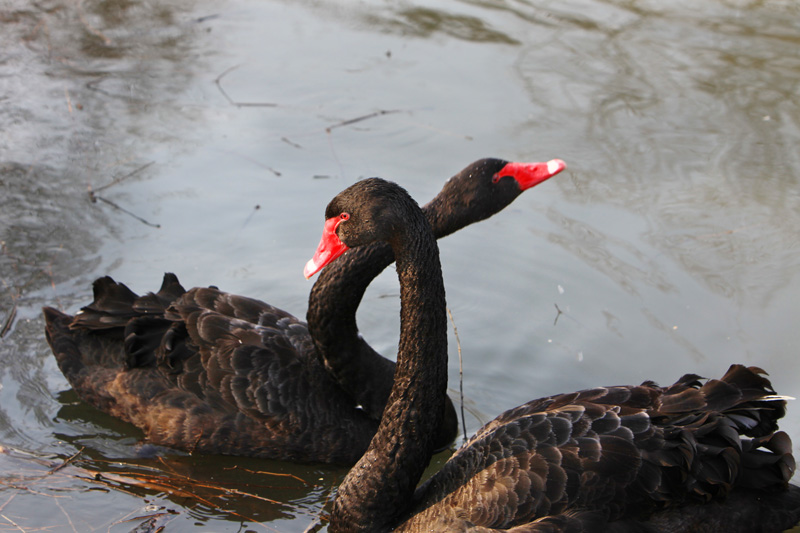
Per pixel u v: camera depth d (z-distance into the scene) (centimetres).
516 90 1289
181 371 768
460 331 913
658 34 1446
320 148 1159
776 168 1122
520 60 1370
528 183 806
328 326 743
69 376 809
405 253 611
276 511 703
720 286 947
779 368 834
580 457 585
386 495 643
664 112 1235
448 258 1015
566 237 1030
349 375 760
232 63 1366
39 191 1061
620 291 950
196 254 984
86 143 1156
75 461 744
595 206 1073
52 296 912
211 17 1516
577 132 1189
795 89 1275
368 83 1312
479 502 597
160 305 805
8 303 901
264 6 1564
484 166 798
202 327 766
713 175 1112
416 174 1098
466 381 852
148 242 998
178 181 1095
